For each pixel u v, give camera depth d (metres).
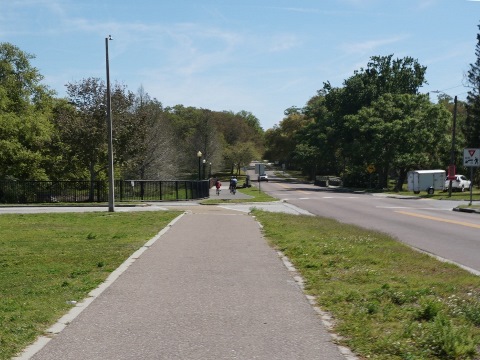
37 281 9.44
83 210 29.53
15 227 19.20
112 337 6.09
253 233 17.28
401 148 65.75
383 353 5.40
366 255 11.85
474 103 63.25
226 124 140.50
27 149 49.12
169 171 72.12
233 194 56.06
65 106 49.69
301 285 9.05
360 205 37.47
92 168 41.88
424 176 57.19
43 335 6.16
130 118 42.09
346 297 7.83
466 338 5.52
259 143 152.62
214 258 12.00
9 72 51.56
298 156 113.06
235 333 6.25
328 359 5.34
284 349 5.66
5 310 7.21
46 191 41.62
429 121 65.44
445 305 7.04
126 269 10.59
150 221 21.62
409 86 80.31
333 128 87.94
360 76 81.56
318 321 6.75
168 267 10.82
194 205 36.22
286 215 25.28
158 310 7.36
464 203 40.56
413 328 6.02
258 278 9.69
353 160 79.12
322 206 36.34
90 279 9.54
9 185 40.91
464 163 35.38
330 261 11.19
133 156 43.91
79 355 5.47
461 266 11.17
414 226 21.58
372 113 70.69
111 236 16.17
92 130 40.31
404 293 7.84
